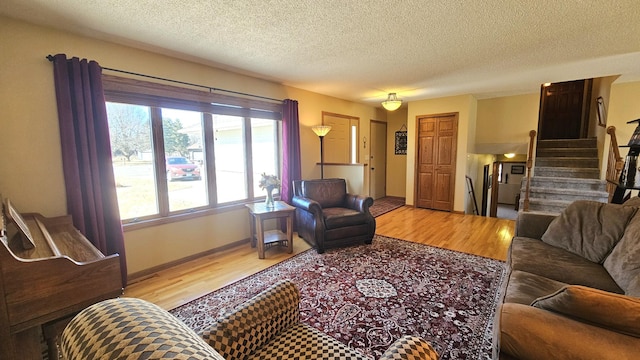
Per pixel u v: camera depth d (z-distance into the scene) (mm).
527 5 1904
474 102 5426
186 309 2162
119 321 627
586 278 1702
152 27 2197
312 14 2016
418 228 4328
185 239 3102
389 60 3076
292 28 2246
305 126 4617
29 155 2123
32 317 1157
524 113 5262
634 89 4191
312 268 2863
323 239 3291
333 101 5156
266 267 2918
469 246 3492
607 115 4449
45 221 2098
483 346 1711
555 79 3994
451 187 5406
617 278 1636
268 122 4047
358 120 5867
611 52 2857
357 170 4480
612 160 4062
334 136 5238
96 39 2402
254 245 3551
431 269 2805
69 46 2270
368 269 2818
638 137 2779
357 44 2594
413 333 1836
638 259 1557
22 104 2080
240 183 3711
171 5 1868
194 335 660
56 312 1217
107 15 1995
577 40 2533
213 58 2951
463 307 2129
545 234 2324
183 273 2811
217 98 3303
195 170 3221
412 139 5812
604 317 947
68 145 2209
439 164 5527
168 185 2980
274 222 4121
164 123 2928
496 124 5531
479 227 4363
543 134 6543
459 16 2061
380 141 6777
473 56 2965
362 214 3525
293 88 4336
